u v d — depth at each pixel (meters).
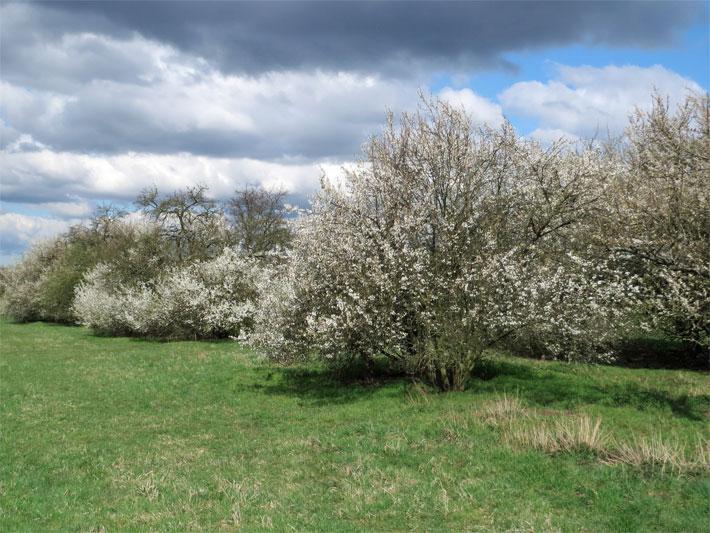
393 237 16.16
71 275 49.91
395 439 11.31
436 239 16.89
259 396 17.67
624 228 17.23
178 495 8.89
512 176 18.00
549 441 10.19
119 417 15.45
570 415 12.30
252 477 9.71
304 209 17.44
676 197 16.48
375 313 15.41
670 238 16.22
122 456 11.41
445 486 8.83
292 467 10.24
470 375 18.52
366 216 16.86
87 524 7.80
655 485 8.16
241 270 33.56
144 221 50.84
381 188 17.08
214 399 17.69
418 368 16.56
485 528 7.36
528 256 16.34
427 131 17.39
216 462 10.76
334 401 16.33
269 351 17.77
